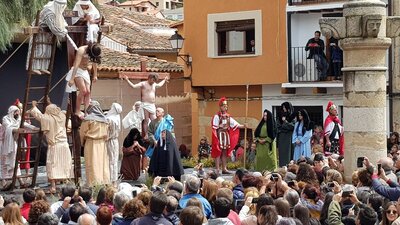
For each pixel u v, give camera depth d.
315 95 31.17
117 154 18.97
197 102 34.53
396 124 28.94
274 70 31.77
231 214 11.13
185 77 34.06
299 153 21.55
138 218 10.42
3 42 21.69
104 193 12.59
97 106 18.33
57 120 17.75
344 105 16.72
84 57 18.33
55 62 27.11
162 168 19.02
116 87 32.81
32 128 18.39
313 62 30.97
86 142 18.09
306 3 30.75
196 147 34.69
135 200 10.86
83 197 12.63
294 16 31.38
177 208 11.80
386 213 10.80
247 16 32.34
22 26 22.52
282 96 32.06
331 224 11.27
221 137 22.00
